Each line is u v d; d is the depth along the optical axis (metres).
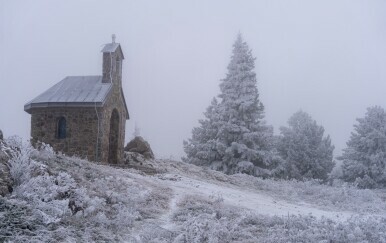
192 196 18.81
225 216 16.27
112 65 29.62
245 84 43.53
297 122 55.28
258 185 28.62
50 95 29.05
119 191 16.16
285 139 52.22
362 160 43.91
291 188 28.73
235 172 40.59
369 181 41.38
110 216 13.66
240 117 43.09
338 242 13.74
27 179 12.55
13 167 12.53
